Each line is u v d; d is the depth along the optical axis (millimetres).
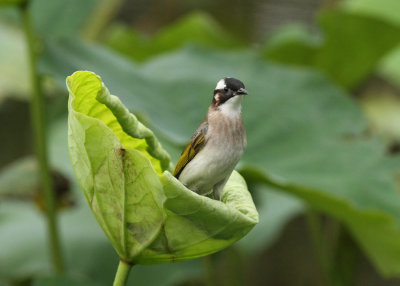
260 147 10461
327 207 8570
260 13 16984
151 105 9852
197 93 10352
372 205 9555
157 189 4336
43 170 9633
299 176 10000
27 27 9375
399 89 16516
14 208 13125
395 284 17000
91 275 11312
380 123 15406
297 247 17594
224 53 11102
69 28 14062
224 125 6188
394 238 8555
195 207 4375
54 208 9688
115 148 4344
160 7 17359
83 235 11859
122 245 4672
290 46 12391
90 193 4617
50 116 14227
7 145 17984
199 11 17234
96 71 9742
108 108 4703
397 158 10156
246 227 4531
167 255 4684
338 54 12422
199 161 6121
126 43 13789
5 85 13914
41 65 9289
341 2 15125
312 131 10578
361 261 17031
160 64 10672
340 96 10969
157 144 4891
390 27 11562
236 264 13773
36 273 11180
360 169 10031
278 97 10859
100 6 14594
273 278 17609
